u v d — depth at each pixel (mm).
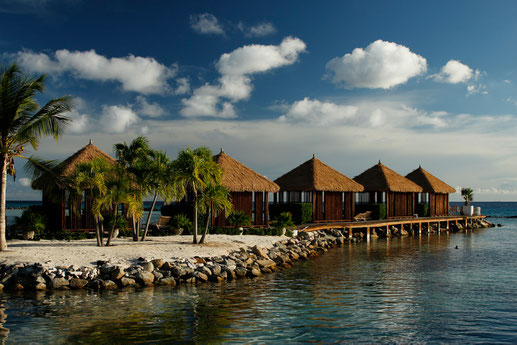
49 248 16812
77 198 17953
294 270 17812
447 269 18250
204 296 12703
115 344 8516
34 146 17500
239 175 27609
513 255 23109
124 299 12133
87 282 13680
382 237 35469
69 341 8656
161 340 8773
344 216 37281
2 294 12539
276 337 9078
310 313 10984
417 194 47688
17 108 16531
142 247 17672
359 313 11055
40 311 10805
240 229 24906
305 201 36719
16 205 162750
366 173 42062
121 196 17609
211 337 8992
